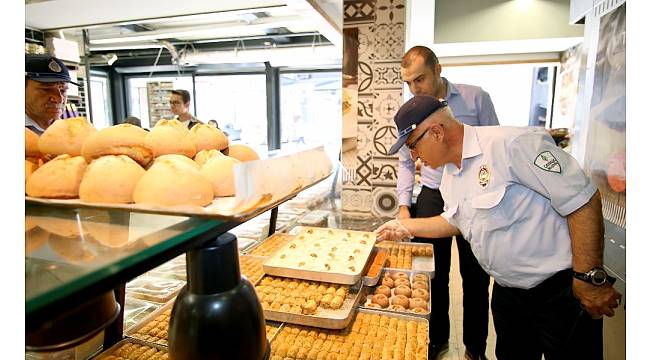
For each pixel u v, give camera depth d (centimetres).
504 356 165
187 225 49
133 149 60
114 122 611
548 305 141
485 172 138
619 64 167
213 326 50
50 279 36
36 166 61
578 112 221
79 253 41
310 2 259
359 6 218
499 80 508
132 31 417
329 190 295
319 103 571
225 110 591
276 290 137
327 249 165
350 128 230
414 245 189
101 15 281
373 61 220
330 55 446
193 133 76
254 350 54
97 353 108
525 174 128
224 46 479
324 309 127
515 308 155
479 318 213
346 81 226
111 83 603
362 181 234
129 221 51
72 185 54
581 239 124
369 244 170
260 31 456
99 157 59
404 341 117
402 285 146
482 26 368
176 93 369
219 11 268
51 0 251
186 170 54
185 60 488
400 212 220
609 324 180
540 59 451
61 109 166
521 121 520
